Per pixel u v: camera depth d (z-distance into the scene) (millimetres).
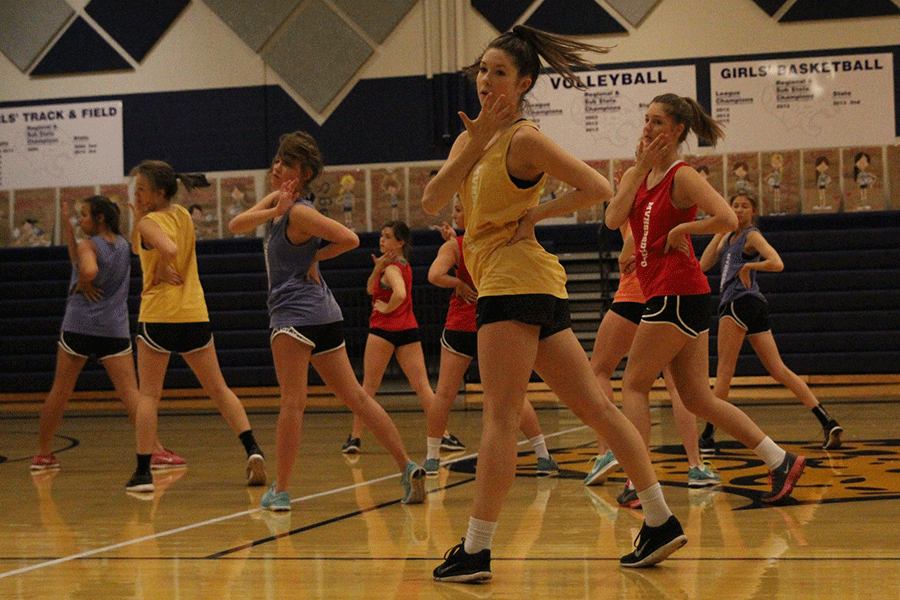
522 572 4535
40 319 18922
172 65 19594
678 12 18125
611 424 4449
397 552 5105
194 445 11219
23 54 19969
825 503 6227
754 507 6141
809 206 17719
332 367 6582
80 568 4922
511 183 4223
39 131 19906
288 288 6402
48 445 9438
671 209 5535
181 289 7926
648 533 4516
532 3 18484
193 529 5988
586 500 6648
